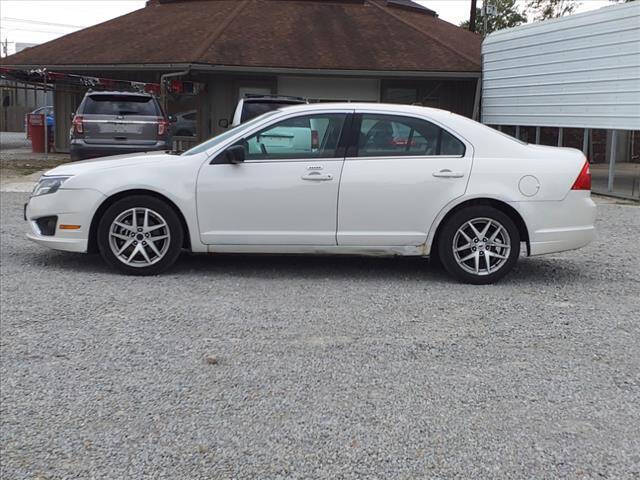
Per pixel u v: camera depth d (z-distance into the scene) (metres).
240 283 6.15
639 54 12.35
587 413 3.60
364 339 4.68
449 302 5.63
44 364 4.14
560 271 6.90
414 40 19.78
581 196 6.20
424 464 3.07
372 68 17.75
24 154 20.59
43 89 20.02
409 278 6.48
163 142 12.28
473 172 6.09
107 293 5.71
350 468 3.03
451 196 6.07
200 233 6.17
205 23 20.12
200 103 18.78
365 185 6.07
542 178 6.11
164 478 2.94
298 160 6.12
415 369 4.16
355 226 6.13
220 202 6.12
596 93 13.55
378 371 4.12
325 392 3.81
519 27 16.14
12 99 40.06
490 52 17.59
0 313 5.10
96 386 3.84
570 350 4.54
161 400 3.68
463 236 6.20
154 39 19.23
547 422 3.49
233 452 3.16
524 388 3.90
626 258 7.57
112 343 4.51
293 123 6.18
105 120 12.06
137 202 6.16
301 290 5.95
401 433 3.36
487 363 4.28
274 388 3.85
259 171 6.09
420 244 6.20
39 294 5.64
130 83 18.09
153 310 5.25
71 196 6.20
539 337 4.79
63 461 3.06
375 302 5.59
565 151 6.42
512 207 6.11
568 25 14.31
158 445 3.21
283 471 3.00
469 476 2.98
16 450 3.15
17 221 9.22
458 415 3.55
